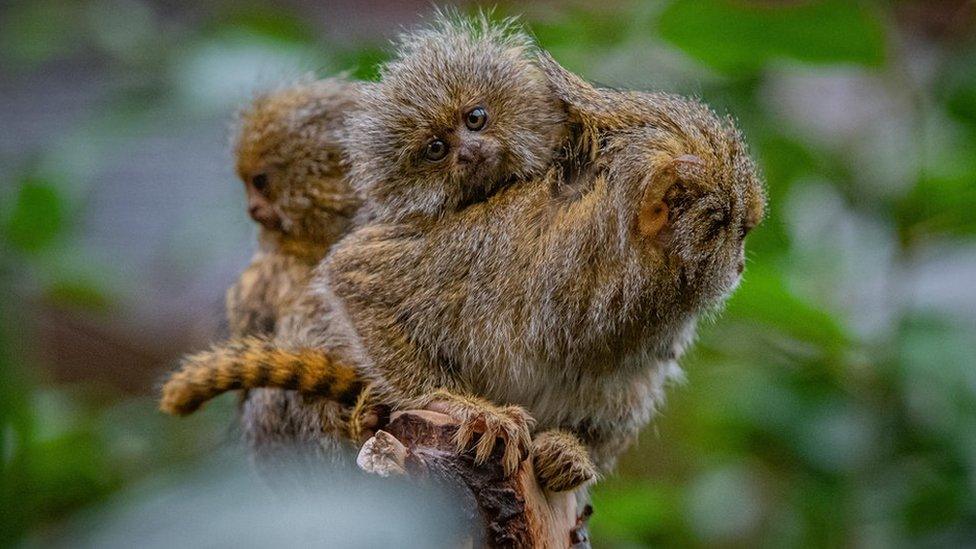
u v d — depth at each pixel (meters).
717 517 1.35
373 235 1.19
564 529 1.16
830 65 1.30
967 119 1.30
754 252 1.27
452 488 1.14
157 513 1.08
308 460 1.21
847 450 1.30
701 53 1.31
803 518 1.31
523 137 1.18
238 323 1.25
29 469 1.28
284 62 1.33
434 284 1.18
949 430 1.28
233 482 1.08
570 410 1.19
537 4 1.35
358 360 1.18
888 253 1.30
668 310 1.17
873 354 1.29
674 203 1.16
